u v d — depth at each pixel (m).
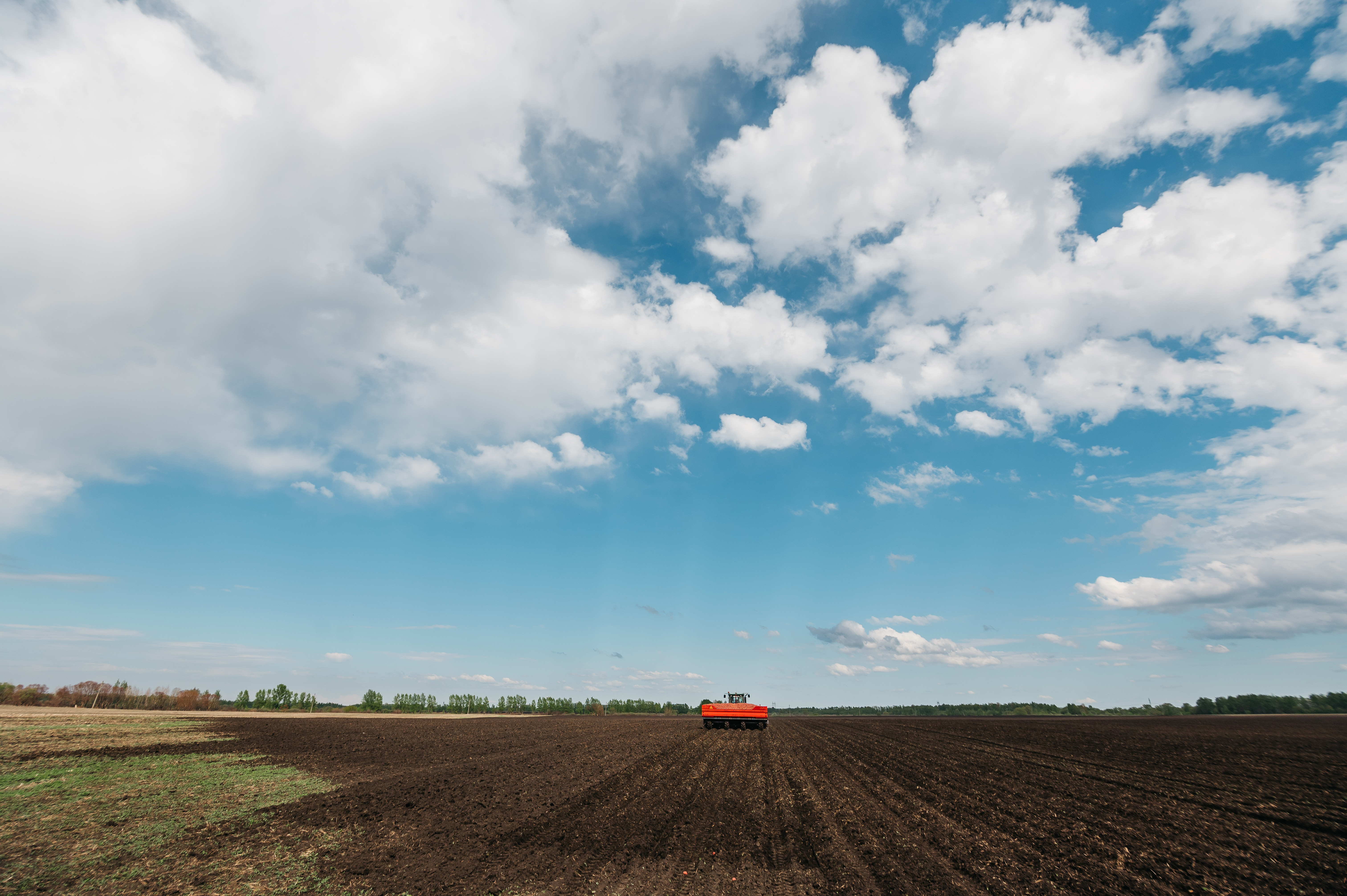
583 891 9.15
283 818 13.75
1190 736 41.38
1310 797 16.73
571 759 25.91
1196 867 10.23
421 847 11.50
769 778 20.39
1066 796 16.98
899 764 24.83
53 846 11.25
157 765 21.00
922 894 8.97
